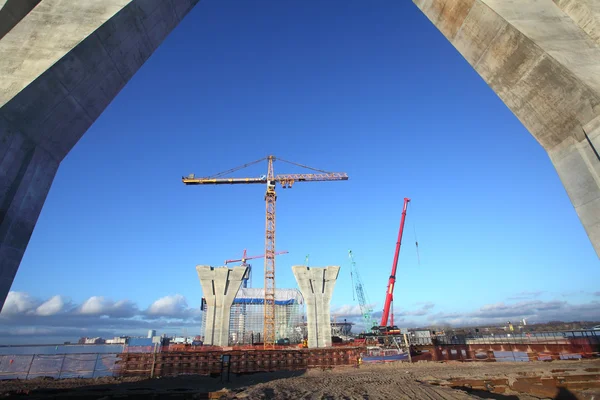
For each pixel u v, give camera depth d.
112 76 12.20
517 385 19.50
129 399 15.73
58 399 15.69
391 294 79.38
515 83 11.32
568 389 17.22
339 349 41.00
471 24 11.89
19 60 9.89
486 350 41.03
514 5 11.00
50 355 29.83
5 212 9.40
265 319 62.25
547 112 10.90
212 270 49.84
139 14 12.12
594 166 9.98
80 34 10.55
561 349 36.50
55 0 11.14
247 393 17.75
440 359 42.50
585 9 10.38
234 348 42.22
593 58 9.74
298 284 50.00
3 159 9.34
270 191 73.50
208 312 47.62
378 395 17.52
